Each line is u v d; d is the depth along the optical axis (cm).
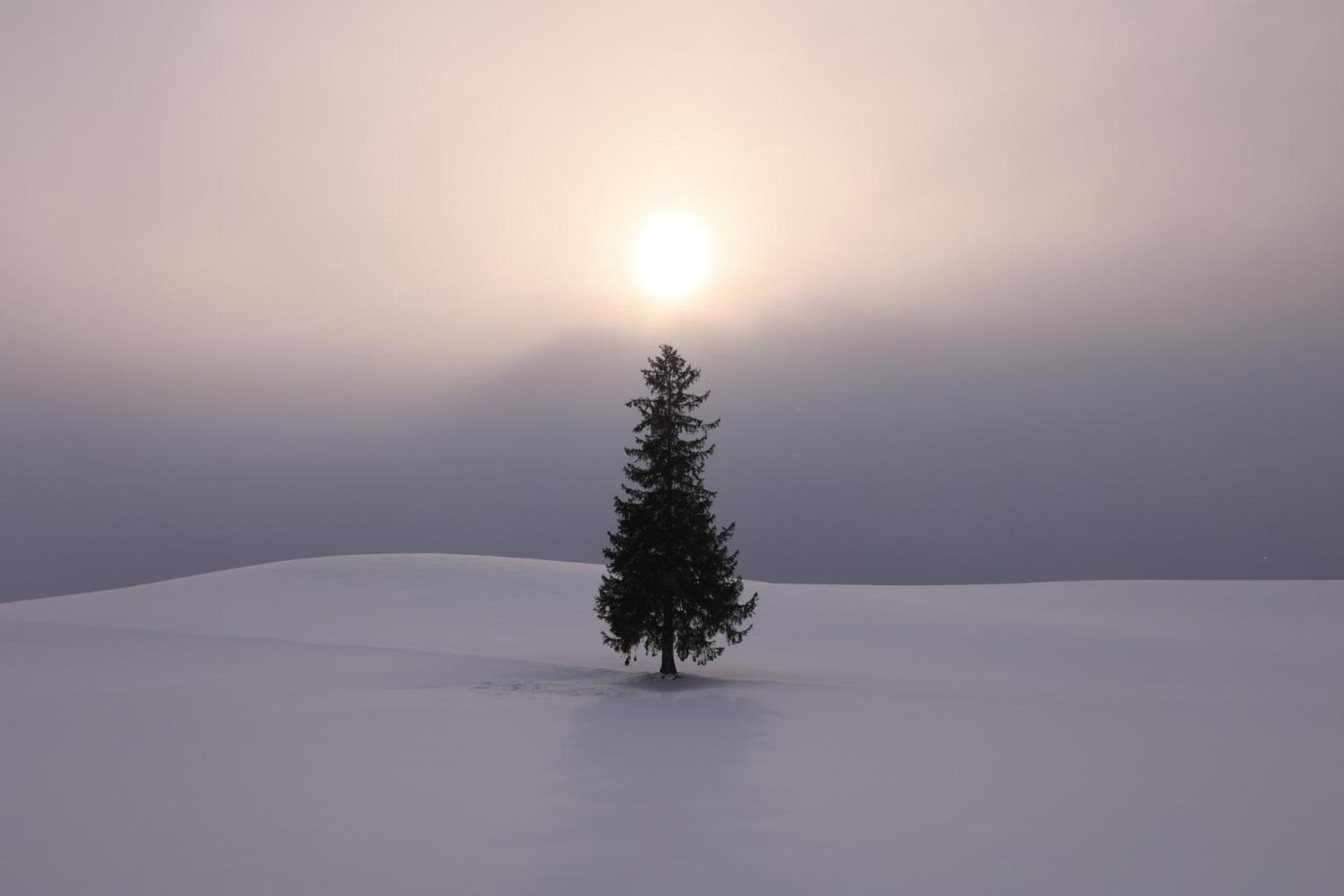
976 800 1277
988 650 4303
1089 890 896
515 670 3250
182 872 957
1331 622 5572
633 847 1037
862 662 3850
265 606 6075
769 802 1262
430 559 7831
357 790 1348
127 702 2431
